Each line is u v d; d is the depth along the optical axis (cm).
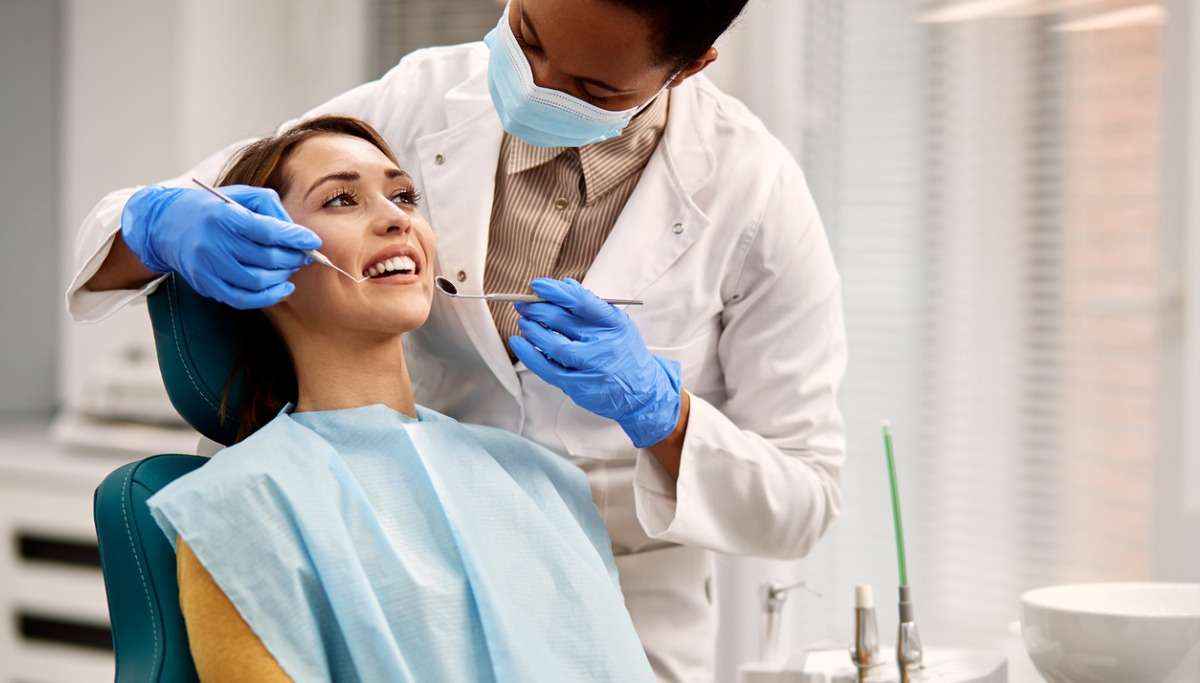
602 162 148
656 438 140
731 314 155
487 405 156
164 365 144
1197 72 243
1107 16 256
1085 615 123
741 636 267
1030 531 262
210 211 124
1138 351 256
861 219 277
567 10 110
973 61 267
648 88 121
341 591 117
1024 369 264
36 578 278
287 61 326
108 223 142
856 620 138
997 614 263
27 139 341
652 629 158
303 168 136
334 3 321
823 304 154
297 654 115
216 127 313
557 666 127
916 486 273
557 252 150
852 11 276
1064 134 260
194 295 142
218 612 115
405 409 142
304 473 124
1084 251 259
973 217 268
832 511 154
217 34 310
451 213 150
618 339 134
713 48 126
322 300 133
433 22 317
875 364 277
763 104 268
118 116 319
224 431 146
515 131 130
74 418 293
